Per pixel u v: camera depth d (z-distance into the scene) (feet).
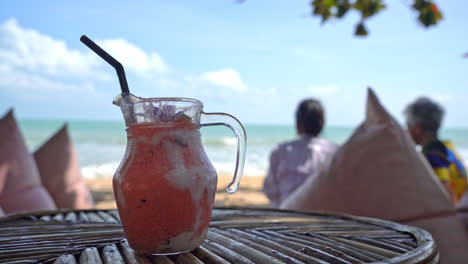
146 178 2.28
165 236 2.29
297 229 3.13
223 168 49.75
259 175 41.52
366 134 5.20
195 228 2.37
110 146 74.64
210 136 92.84
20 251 2.39
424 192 4.84
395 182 4.89
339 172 5.16
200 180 2.37
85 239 2.71
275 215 3.84
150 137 2.37
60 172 8.44
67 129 8.89
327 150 8.80
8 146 7.07
